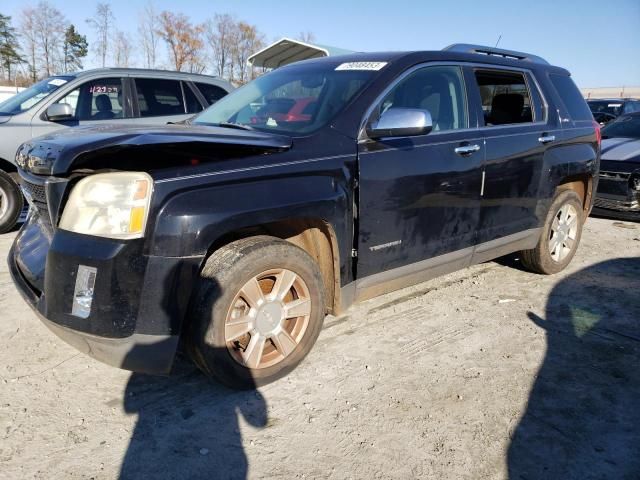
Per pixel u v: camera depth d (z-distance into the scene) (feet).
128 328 7.71
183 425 8.35
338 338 11.43
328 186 9.38
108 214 7.64
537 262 15.31
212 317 8.34
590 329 12.10
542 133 13.96
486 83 13.42
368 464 7.57
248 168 8.51
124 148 7.52
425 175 10.93
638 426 8.55
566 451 7.92
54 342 10.93
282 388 9.42
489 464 7.62
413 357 10.64
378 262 10.53
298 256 9.23
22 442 7.82
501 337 11.63
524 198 13.66
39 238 9.23
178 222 7.72
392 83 10.84
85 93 20.40
